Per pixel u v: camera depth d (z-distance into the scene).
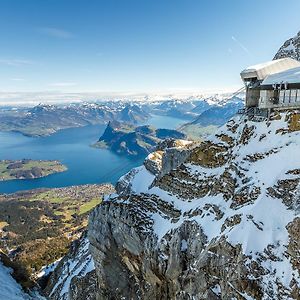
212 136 71.19
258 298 40.22
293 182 48.19
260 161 56.78
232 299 42.56
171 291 57.44
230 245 45.59
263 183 51.94
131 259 70.12
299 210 44.22
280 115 60.62
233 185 56.25
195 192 65.00
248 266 42.25
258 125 63.34
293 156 52.41
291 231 42.97
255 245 43.75
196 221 56.25
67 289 115.06
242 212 49.34
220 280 45.91
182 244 56.28
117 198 79.31
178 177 70.69
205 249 49.97
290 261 40.81
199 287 48.81
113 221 74.19
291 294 38.41
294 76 60.97
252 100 68.25
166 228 63.16
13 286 41.31
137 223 67.75
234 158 61.16
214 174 64.31
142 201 72.62
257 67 67.75
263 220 46.00
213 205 56.44
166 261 58.59
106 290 77.31
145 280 66.44
